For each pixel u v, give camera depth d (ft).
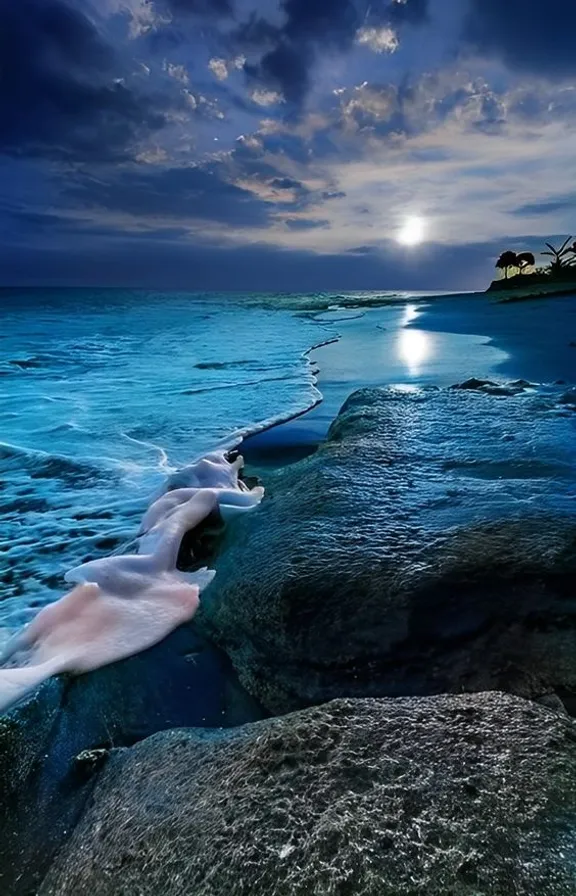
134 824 4.95
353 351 41.78
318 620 7.93
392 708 5.49
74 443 19.88
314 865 3.90
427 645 7.47
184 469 15.25
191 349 45.68
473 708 5.39
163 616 9.11
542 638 7.34
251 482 15.46
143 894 4.25
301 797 4.49
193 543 11.56
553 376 27.94
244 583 9.05
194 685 7.81
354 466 13.14
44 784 6.12
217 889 3.97
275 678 7.75
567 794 4.21
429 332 52.70
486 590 7.89
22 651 8.46
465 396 19.52
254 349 44.98
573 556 8.25
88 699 7.43
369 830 4.05
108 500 14.94
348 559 8.82
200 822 4.57
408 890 3.63
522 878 3.60
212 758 5.43
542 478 11.83
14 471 17.21
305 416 23.41
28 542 12.58
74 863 4.96
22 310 104.83
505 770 4.48
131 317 86.99
